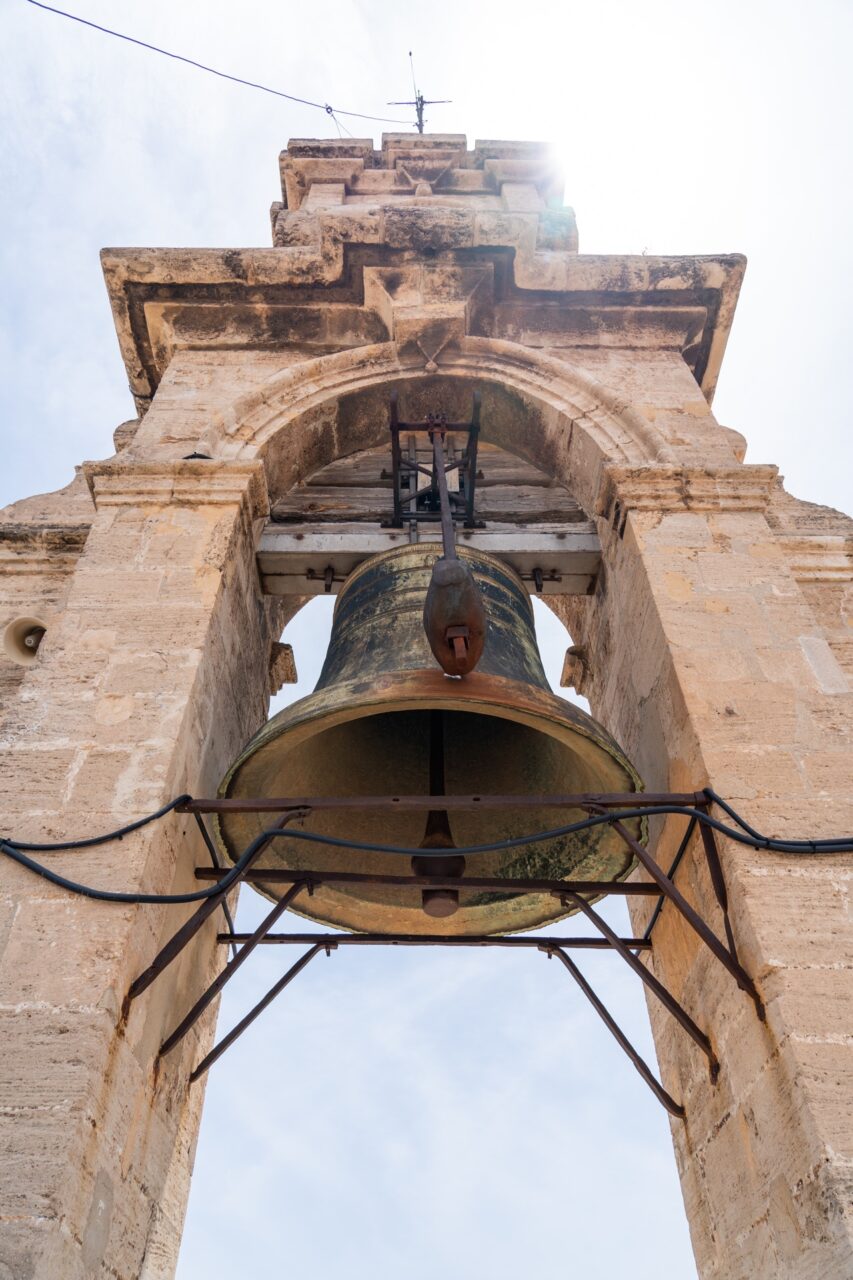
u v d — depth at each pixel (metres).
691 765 5.25
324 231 8.08
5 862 4.47
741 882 4.48
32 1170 3.49
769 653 5.61
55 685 5.34
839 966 4.18
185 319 8.25
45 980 4.06
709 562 6.19
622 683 6.79
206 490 6.59
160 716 5.18
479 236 8.13
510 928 5.90
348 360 7.80
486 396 7.86
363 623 6.16
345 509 8.45
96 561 6.10
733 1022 4.64
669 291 8.38
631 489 6.65
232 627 6.39
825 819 4.75
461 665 4.62
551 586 7.47
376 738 6.39
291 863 5.81
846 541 7.58
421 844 5.96
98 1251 3.93
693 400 7.63
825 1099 3.77
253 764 5.02
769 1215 4.21
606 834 5.59
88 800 4.77
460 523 7.63
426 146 11.49
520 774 6.20
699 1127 5.25
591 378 7.68
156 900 4.30
